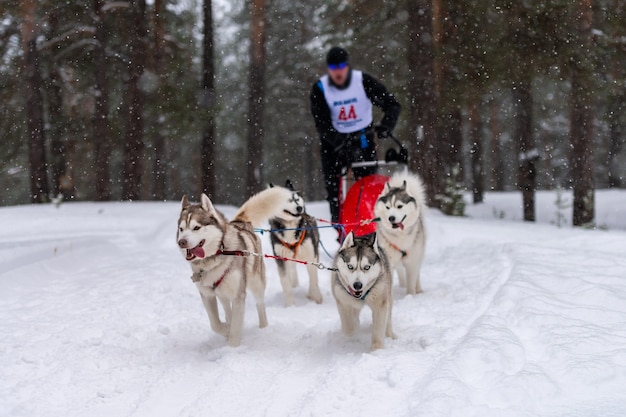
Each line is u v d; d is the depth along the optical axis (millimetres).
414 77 13578
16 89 15391
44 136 14992
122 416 3523
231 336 4723
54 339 4840
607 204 19906
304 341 4828
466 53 13625
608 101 16156
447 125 17031
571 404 3023
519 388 3160
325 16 15500
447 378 3318
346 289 4426
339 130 7430
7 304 6062
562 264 6648
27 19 13898
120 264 8180
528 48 12742
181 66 15727
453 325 4863
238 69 30141
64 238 8750
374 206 6297
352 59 16656
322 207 12625
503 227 10734
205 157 16828
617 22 12578
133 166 15062
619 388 3191
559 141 32781
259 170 16812
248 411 3445
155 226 10867
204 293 4762
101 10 14531
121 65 16250
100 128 15031
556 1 12156
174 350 4777
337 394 3441
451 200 14141
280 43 26328
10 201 26672
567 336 4020
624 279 5695
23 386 3904
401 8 14344
